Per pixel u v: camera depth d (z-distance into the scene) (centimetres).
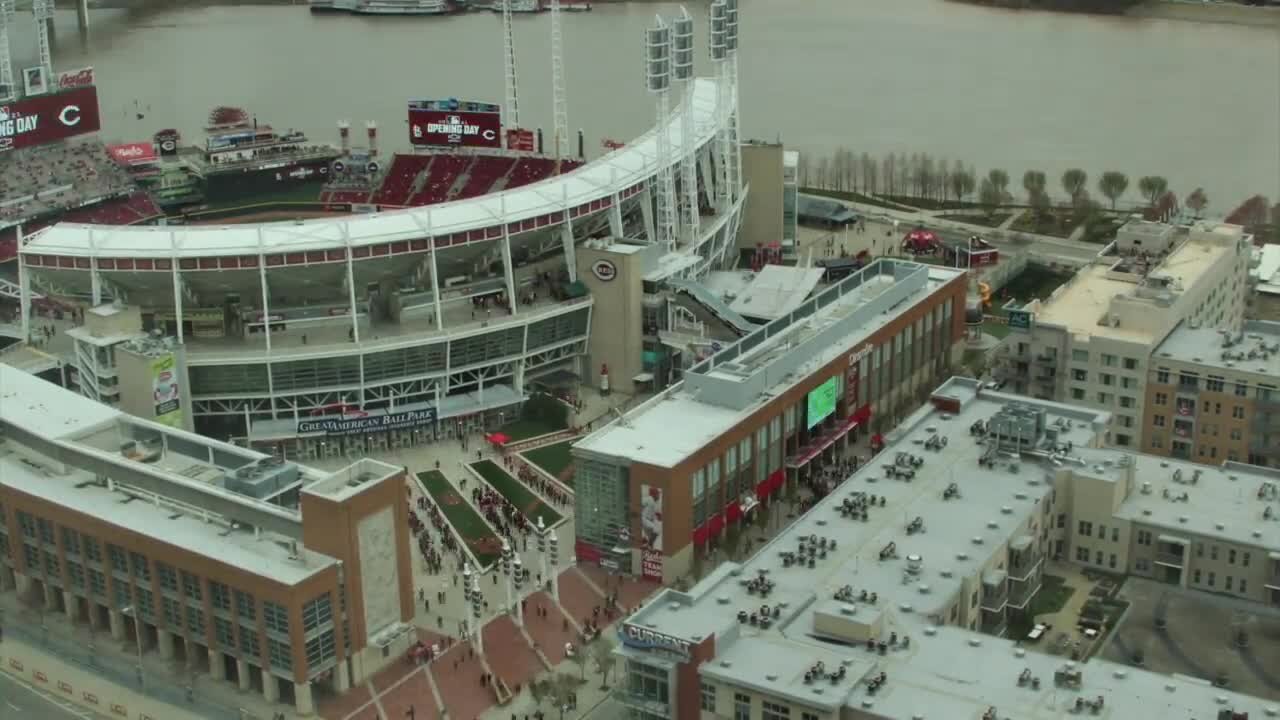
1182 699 18075
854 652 19275
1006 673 18750
